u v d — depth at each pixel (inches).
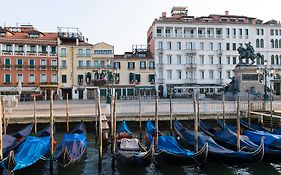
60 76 2001.7
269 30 2252.7
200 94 1740.9
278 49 2258.9
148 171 555.5
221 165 567.5
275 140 619.8
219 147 583.8
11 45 1925.4
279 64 2251.5
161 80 2105.1
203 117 964.0
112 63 2044.8
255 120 978.7
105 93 2006.6
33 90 1902.1
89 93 2026.3
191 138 663.1
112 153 618.8
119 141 634.2
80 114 952.9
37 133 780.0
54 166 577.0
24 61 1946.4
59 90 1994.3
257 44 2239.2
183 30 2154.3
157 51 2102.6
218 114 943.0
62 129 919.0
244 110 1010.7
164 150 554.3
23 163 503.8
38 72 1968.5
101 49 2039.9
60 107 1210.6
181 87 2032.5
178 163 542.0
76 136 653.3
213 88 2078.0
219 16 2300.7
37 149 569.3
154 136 661.3
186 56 2145.7
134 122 934.4
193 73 2151.8
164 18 2209.6
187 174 542.0
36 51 1967.3
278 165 590.2
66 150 530.3
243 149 605.3
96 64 2037.4
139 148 596.7
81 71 2026.3
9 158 478.6
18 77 1935.3
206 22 2170.3
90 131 925.8
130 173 550.3
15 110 1086.4
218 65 2167.8
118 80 2062.0
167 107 1024.2
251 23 2231.8
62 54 2001.7
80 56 2023.9
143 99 1747.0
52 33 2171.5
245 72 1293.1
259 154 526.3
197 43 2164.1
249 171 561.0
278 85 2037.4
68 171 546.6
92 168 578.6
